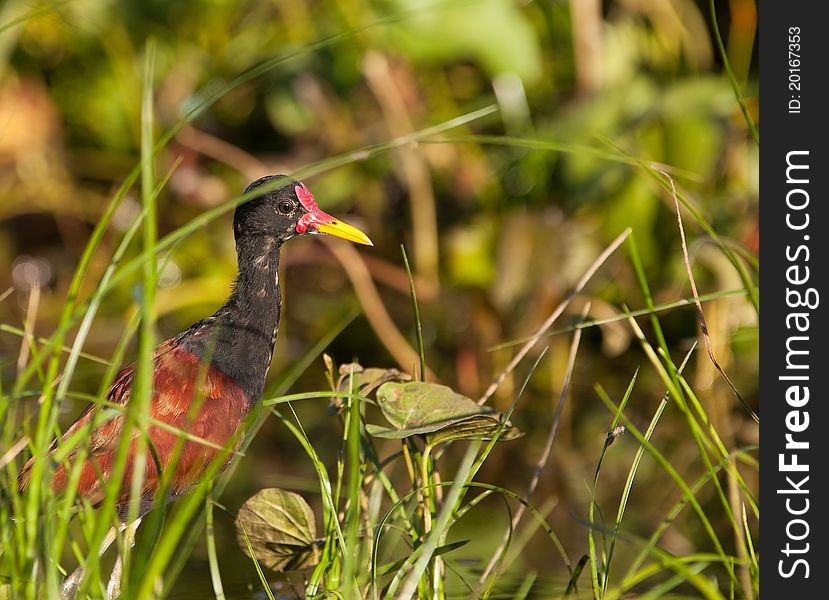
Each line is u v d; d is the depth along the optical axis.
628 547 8.84
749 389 11.77
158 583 6.51
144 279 5.69
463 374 13.02
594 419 11.94
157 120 14.23
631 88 12.61
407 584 5.93
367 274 13.10
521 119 13.34
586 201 12.31
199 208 14.42
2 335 14.27
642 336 6.71
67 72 14.46
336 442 11.48
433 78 14.38
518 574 8.17
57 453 5.69
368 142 14.11
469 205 14.06
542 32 14.02
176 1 13.62
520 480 10.61
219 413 8.16
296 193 9.20
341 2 12.98
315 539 7.20
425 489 6.88
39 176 14.55
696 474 10.41
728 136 12.50
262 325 8.90
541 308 13.00
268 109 14.18
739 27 13.38
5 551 5.86
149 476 7.71
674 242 12.37
